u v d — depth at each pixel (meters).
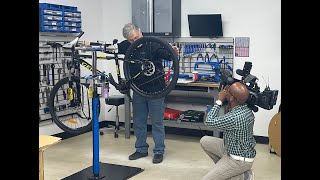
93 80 3.75
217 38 5.54
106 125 6.43
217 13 5.51
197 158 4.71
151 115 4.53
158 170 4.29
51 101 3.94
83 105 5.45
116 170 4.22
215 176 3.16
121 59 3.71
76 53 3.78
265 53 5.28
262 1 5.23
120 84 3.79
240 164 3.12
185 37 5.72
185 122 5.34
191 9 5.66
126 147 5.20
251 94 3.14
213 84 5.09
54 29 5.17
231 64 5.50
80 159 4.68
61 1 5.52
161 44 3.58
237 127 3.06
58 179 3.99
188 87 5.37
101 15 6.30
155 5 5.51
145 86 3.84
